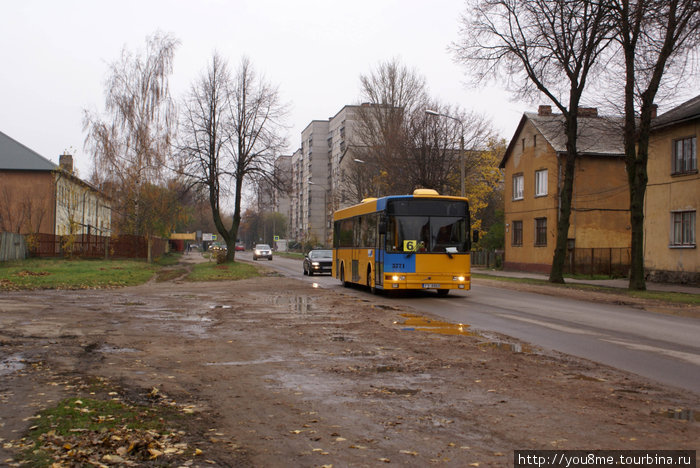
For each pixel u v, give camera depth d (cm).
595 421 547
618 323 1298
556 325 1248
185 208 4431
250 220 13012
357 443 485
